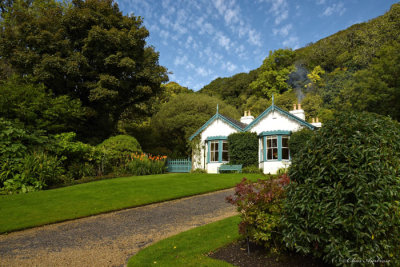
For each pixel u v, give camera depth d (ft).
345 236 12.41
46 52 63.87
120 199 33.42
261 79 167.63
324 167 13.15
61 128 58.95
